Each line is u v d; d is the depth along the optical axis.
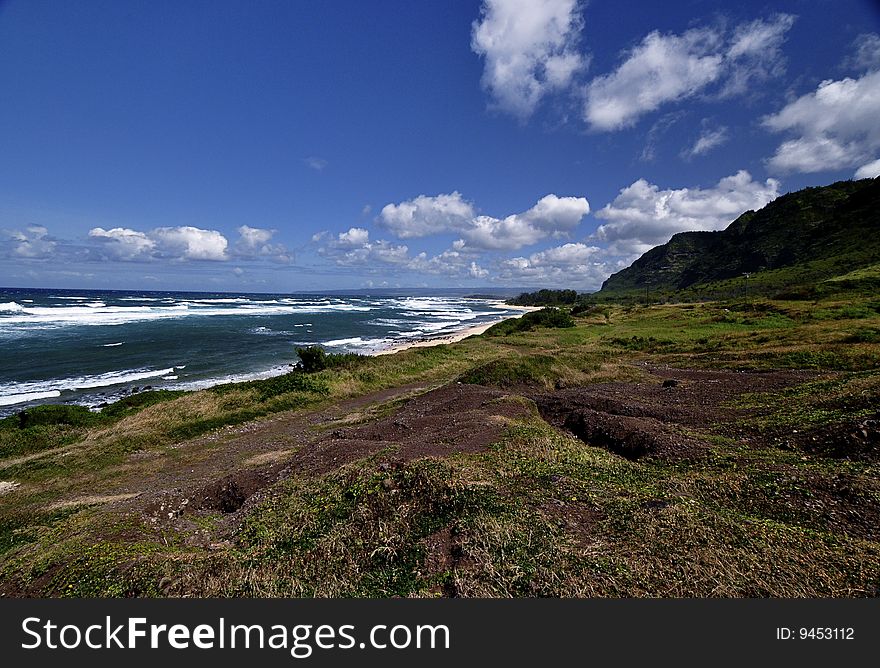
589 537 5.34
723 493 6.65
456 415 11.95
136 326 52.00
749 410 11.66
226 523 7.41
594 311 62.06
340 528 5.88
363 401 19.58
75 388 25.52
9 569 5.88
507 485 6.72
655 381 18.27
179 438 14.71
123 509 8.41
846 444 8.01
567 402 13.89
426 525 5.75
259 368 32.44
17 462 13.10
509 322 48.53
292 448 12.68
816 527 5.61
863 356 18.42
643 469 7.77
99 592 4.98
